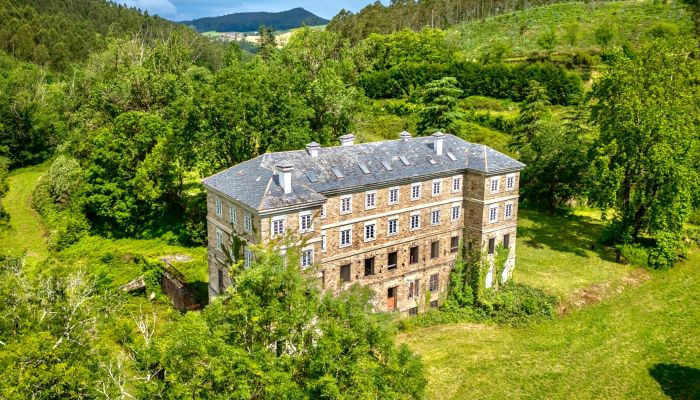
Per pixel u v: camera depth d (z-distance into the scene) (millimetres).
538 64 120125
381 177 52438
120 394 32031
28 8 199625
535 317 56906
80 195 77438
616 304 60062
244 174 49469
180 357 26906
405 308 57031
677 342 52750
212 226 52156
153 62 102438
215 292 52688
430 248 57875
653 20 155000
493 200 58281
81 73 118250
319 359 26906
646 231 74375
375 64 147750
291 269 29719
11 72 132250
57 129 111188
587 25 163875
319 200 46094
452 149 60469
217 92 68688
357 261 52438
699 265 69625
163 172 75812
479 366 48875
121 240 74938
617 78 70625
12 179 102875
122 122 76875
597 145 71062
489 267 59875
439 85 95938
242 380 25453
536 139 86250
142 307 59031
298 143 67750
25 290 35594
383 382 28172
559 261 67812
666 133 64438
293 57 93625
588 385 46406
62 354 31766
